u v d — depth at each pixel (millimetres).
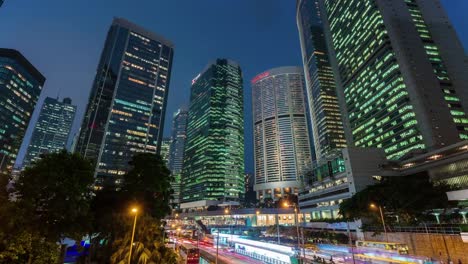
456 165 70750
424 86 114250
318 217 111250
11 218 18578
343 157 94875
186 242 87688
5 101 165250
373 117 139000
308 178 122812
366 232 63500
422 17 136875
